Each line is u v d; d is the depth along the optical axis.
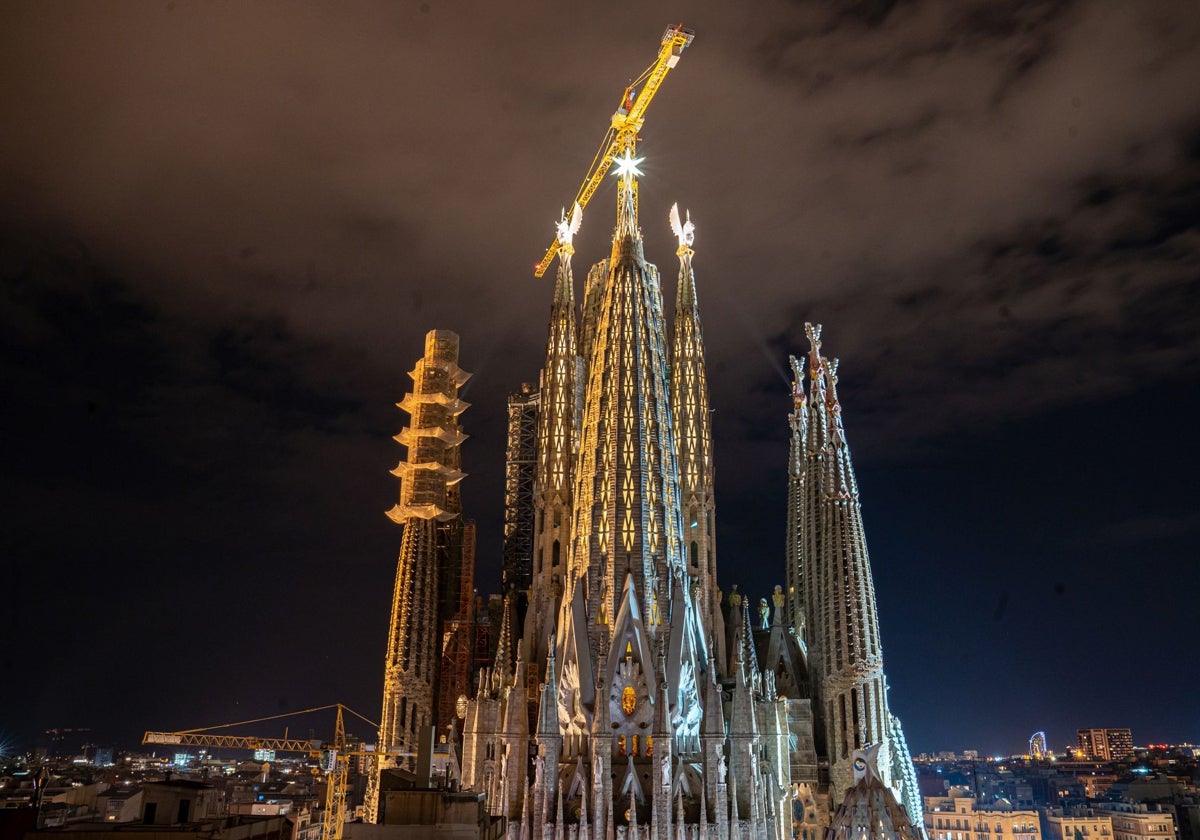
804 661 134.38
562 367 156.50
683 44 164.00
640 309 139.62
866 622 117.06
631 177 150.50
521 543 164.88
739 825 110.31
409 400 147.25
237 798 152.38
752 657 128.38
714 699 115.31
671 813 108.00
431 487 140.88
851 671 115.56
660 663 115.50
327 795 142.62
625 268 141.88
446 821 65.06
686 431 152.75
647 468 130.50
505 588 162.38
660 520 129.25
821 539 125.56
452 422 149.38
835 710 115.88
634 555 125.44
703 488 150.25
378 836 63.59
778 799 116.44
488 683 131.62
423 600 135.38
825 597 120.94
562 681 120.31
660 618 123.19
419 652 132.75
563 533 147.12
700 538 147.75
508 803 113.31
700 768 115.25
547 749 111.75
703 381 156.62
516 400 171.00
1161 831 154.62
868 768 64.12
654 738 110.50
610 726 113.19
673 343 158.88
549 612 134.00
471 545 157.25
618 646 118.31
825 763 119.88
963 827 171.12
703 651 126.62
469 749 123.88
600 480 130.38
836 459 123.69
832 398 126.56
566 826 107.69
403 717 129.62
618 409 132.50
